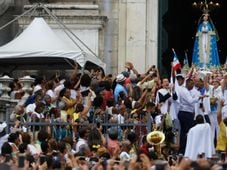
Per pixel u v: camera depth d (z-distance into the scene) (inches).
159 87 2106.3
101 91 2048.5
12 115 1911.9
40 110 1905.8
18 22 2417.6
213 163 1208.8
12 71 2365.9
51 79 2249.0
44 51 2139.5
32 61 2252.7
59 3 2445.9
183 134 1982.0
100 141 1769.2
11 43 2171.5
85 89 2058.3
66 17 2423.7
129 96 2078.0
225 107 2018.9
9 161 1430.9
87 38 2437.3
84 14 2429.9
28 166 1357.0
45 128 1843.0
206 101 1996.8
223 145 1873.8
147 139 1766.7
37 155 1574.8
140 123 1857.8
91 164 1494.8
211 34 2600.9
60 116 1905.8
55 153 1615.4
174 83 2085.4
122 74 2148.1
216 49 2598.4
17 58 2185.0
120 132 1847.9
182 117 1988.2
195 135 1851.6
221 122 1877.5
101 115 1878.7
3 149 1610.5
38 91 2027.6
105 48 2465.6
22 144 1678.2
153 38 2490.2
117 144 1779.0
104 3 2475.4
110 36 2469.2
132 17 2481.5
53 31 2329.0
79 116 1886.1
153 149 1785.2
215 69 2491.4
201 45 2593.5
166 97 1987.0
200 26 2610.7
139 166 1310.3
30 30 2188.7
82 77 2064.5
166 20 2844.5
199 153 1804.9
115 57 2469.2
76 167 1391.5
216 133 2007.9
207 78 2055.9
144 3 2484.0
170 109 1994.3
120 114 1915.6
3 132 1827.0
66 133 1846.7
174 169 1376.7
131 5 2481.5
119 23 2475.4
